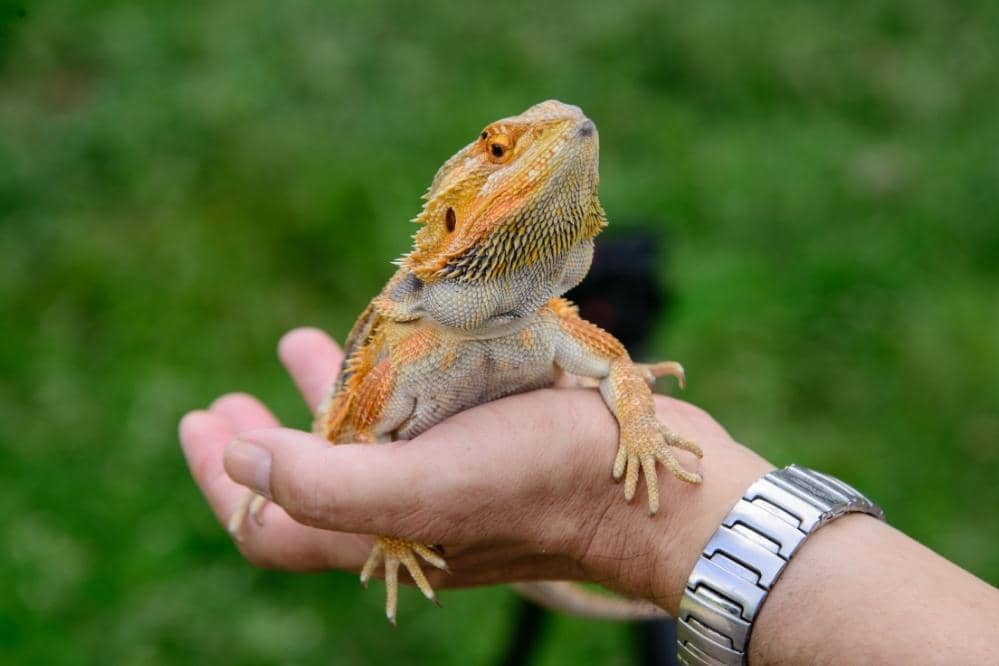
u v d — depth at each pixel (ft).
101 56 4.79
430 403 1.90
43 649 2.57
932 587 1.67
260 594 2.77
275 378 3.41
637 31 5.14
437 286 1.81
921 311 3.76
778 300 3.80
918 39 5.45
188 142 4.27
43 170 4.13
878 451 3.24
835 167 4.48
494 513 1.83
